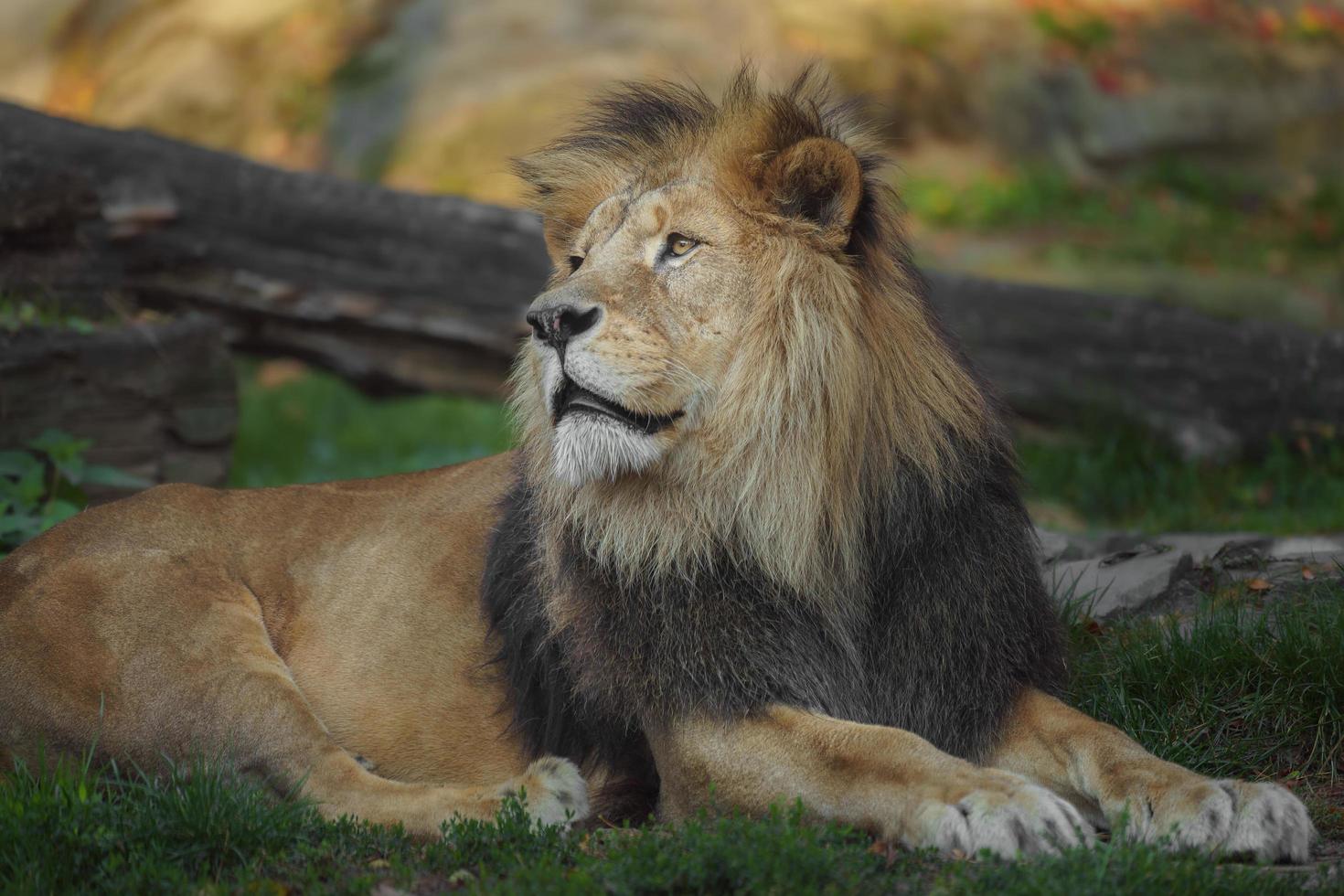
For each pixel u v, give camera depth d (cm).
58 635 812
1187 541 1142
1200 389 1769
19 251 1324
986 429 755
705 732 688
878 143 783
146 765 792
